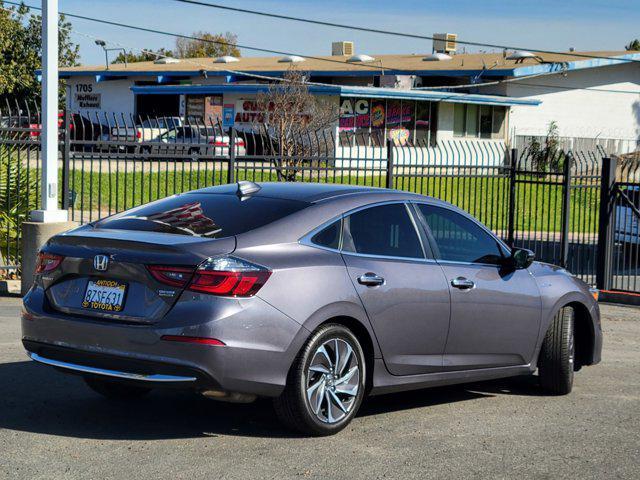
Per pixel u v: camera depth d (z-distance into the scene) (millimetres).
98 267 5461
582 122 44750
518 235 24250
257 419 6203
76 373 5555
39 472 4934
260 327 5332
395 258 6234
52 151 11242
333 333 5730
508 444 5945
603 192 14703
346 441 5785
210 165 29625
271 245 5617
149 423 6000
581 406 7145
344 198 6211
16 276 12727
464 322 6570
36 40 47656
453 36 50156
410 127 38969
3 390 6668
